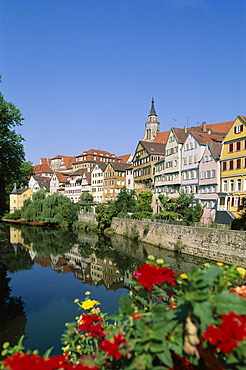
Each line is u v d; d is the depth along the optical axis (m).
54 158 130.38
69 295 17.81
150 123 98.94
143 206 46.78
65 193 88.44
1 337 12.13
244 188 30.19
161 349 2.90
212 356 3.03
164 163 47.88
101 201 72.19
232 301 2.88
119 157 106.69
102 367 3.45
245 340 2.71
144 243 36.34
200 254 26.53
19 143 19.83
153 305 3.57
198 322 3.02
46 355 3.25
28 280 21.52
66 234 48.03
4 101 19.23
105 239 41.72
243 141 30.55
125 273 23.31
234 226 24.28
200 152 38.50
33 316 14.47
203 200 37.38
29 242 39.81
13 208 92.12
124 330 3.68
